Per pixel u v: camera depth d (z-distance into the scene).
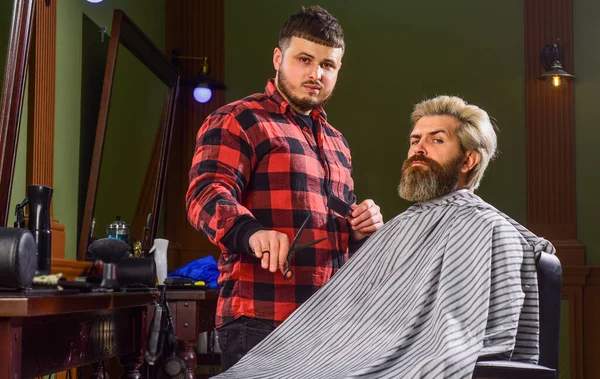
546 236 5.67
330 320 1.90
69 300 1.70
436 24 5.82
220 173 1.92
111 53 3.58
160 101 4.41
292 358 1.83
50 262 1.93
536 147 5.73
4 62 2.31
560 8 5.77
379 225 2.11
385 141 5.76
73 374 3.43
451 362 1.60
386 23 5.82
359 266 1.98
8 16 2.32
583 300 5.52
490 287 1.80
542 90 5.75
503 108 5.77
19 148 2.93
